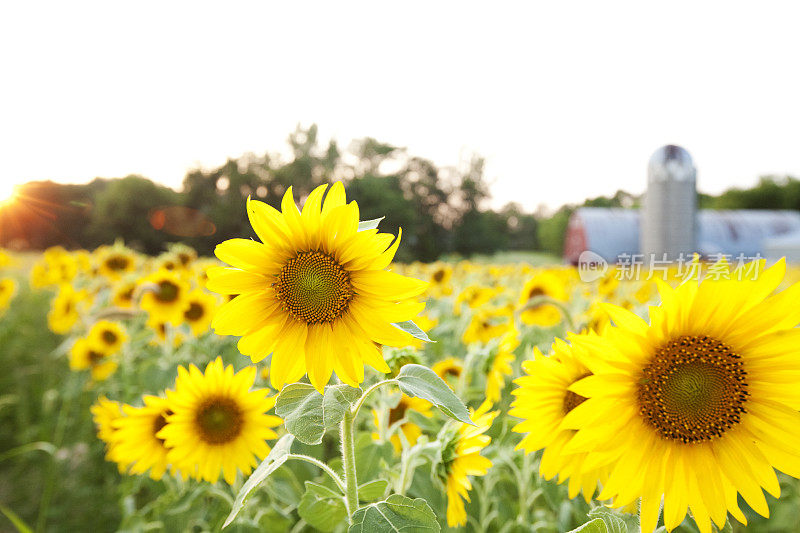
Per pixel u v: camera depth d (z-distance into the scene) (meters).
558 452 1.70
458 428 2.06
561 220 70.19
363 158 59.69
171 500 3.05
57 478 4.83
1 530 4.29
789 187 76.06
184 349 5.13
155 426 2.92
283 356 1.55
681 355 1.35
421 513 1.41
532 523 2.96
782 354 1.32
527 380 1.72
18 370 7.52
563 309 3.38
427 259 55.91
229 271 1.55
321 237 1.55
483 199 62.00
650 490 1.34
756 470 1.32
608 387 1.35
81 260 11.32
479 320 5.11
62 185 62.19
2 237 58.66
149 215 59.91
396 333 1.50
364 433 2.44
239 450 2.62
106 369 5.36
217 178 53.06
